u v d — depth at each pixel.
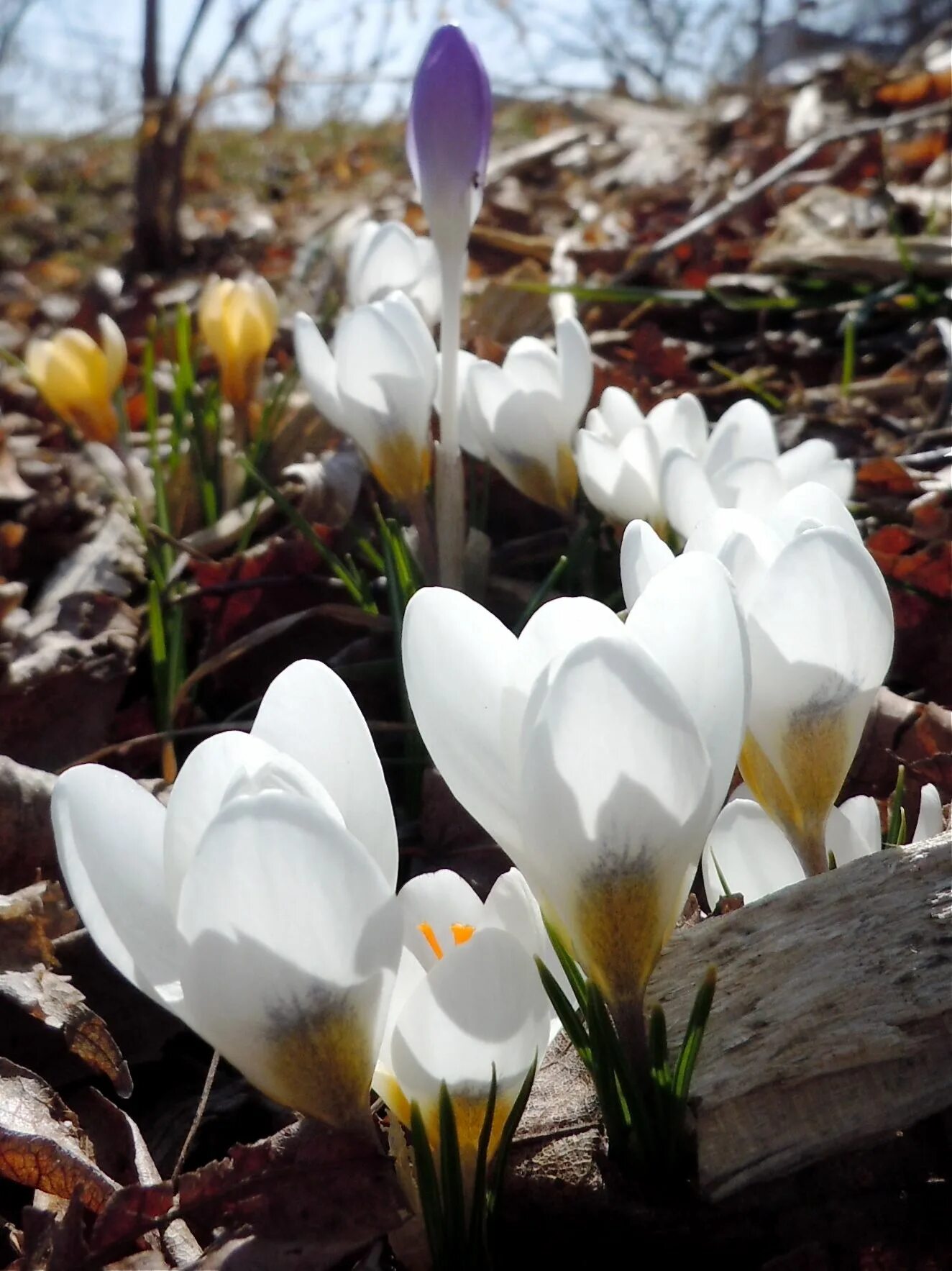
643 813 0.21
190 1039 0.31
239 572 0.43
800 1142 0.25
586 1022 0.25
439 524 0.39
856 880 0.26
